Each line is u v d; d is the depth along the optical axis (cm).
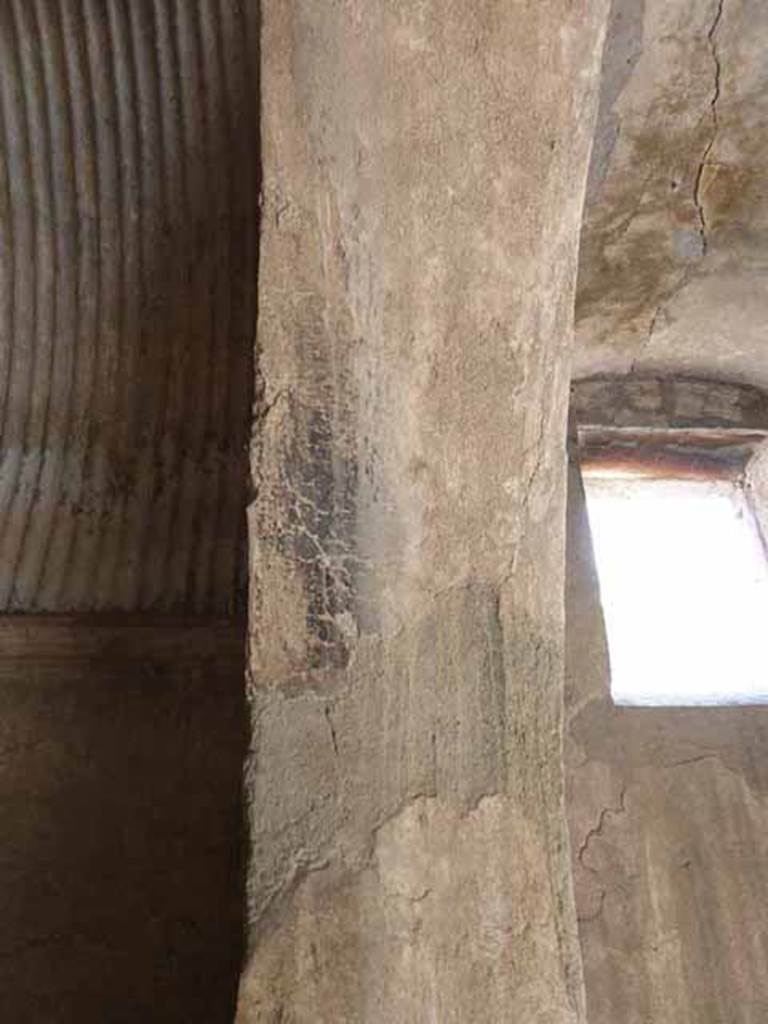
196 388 307
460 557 216
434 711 206
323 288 218
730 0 262
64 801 277
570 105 216
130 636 292
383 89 215
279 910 187
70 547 302
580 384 341
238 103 280
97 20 279
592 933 264
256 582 208
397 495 216
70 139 293
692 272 308
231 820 276
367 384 218
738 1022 257
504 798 203
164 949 262
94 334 307
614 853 274
